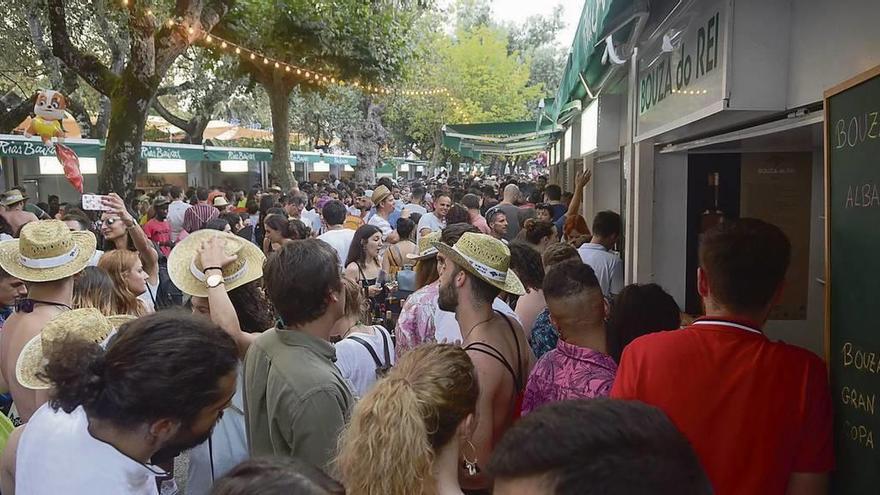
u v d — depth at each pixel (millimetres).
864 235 1984
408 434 1547
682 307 6035
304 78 17000
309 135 33406
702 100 3561
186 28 10234
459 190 14680
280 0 15023
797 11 3041
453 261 2725
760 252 1935
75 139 14281
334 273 2398
